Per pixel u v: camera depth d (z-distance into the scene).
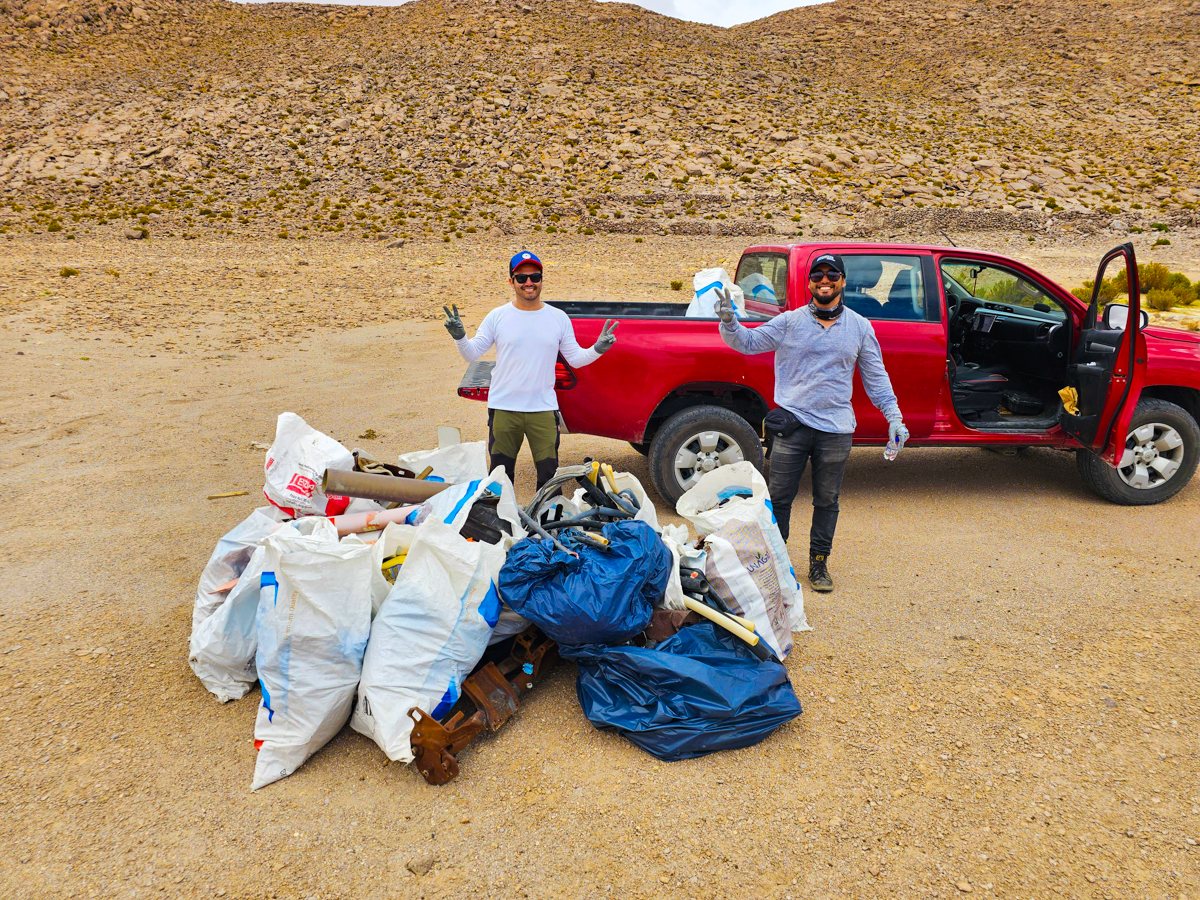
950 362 5.51
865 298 5.49
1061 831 2.56
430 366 11.73
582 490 4.01
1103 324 5.47
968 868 2.41
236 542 3.63
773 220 40.22
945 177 48.03
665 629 3.25
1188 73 76.94
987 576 4.45
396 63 76.00
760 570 3.48
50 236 31.36
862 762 2.90
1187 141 56.72
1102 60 84.94
